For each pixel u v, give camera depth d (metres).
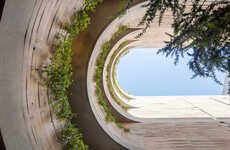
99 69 7.02
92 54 5.66
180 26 1.92
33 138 3.10
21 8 2.33
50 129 4.06
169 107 12.36
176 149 5.72
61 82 4.03
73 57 5.71
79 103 5.88
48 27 3.63
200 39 1.77
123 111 9.02
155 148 5.81
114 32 6.88
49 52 3.87
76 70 5.74
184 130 7.47
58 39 4.21
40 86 3.54
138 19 7.10
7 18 2.17
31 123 3.08
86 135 6.03
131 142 6.19
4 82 2.29
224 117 9.23
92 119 5.96
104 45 6.69
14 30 2.36
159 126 8.21
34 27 2.97
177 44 1.89
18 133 2.60
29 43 2.88
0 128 2.30
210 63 1.71
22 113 2.72
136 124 8.66
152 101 14.65
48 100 3.96
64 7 4.09
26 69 2.86
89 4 4.96
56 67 4.09
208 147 5.80
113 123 7.12
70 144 4.65
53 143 4.12
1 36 2.15
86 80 5.75
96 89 6.91
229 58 1.59
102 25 5.54
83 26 5.02
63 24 4.33
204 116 9.63
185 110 11.30
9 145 2.44
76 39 5.66
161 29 9.09
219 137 6.59
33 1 2.62
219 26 1.60
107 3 5.47
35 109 3.31
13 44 2.38
